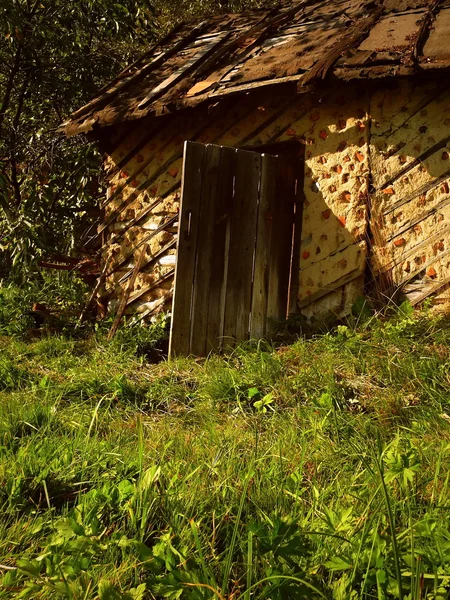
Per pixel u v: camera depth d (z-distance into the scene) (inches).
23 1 473.7
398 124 250.5
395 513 97.8
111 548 91.0
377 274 252.4
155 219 324.2
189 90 297.1
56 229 438.3
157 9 753.0
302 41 288.8
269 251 272.4
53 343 274.1
